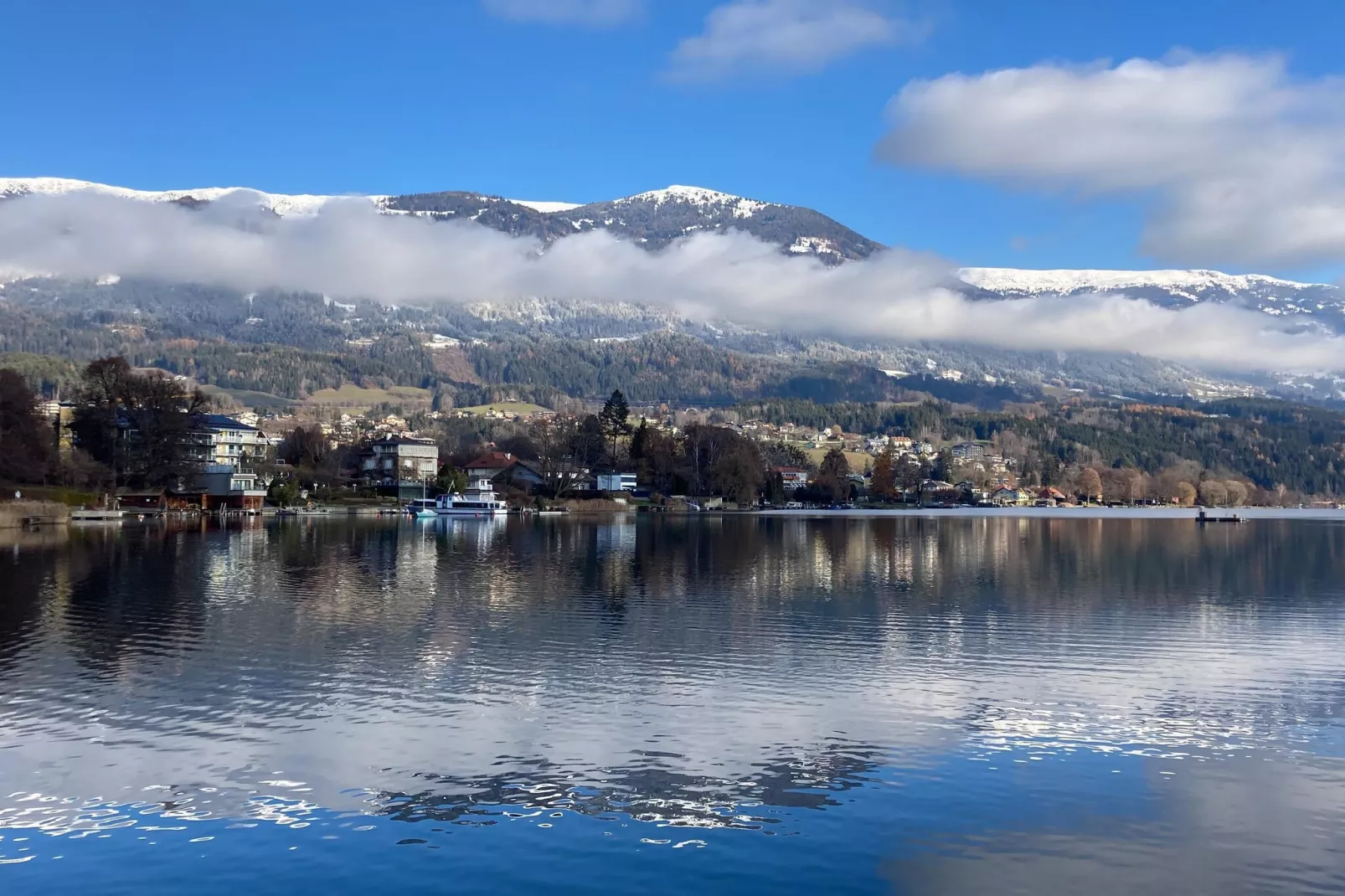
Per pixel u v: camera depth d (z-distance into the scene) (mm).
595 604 69438
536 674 47375
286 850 28344
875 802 31797
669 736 37969
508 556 107875
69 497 168000
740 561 104250
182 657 50281
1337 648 54688
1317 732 39031
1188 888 26609
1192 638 57469
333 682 45625
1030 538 154625
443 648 53125
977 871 27500
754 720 40031
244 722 39344
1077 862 28000
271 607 66500
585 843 28844
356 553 109500
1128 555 119188
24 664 48531
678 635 57375
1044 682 46594
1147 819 30703
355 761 35031
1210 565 105312
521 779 33531
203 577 82875
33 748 36094
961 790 32875
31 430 161625
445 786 32844
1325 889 26562
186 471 190250
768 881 26844
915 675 47719
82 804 31250
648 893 26203
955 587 81438
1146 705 42688
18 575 82375
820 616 64438
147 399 186125
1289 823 30453
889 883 26797
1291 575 94188
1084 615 66188
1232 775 34375
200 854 28078
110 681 45406
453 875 27062
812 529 175125
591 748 36594
